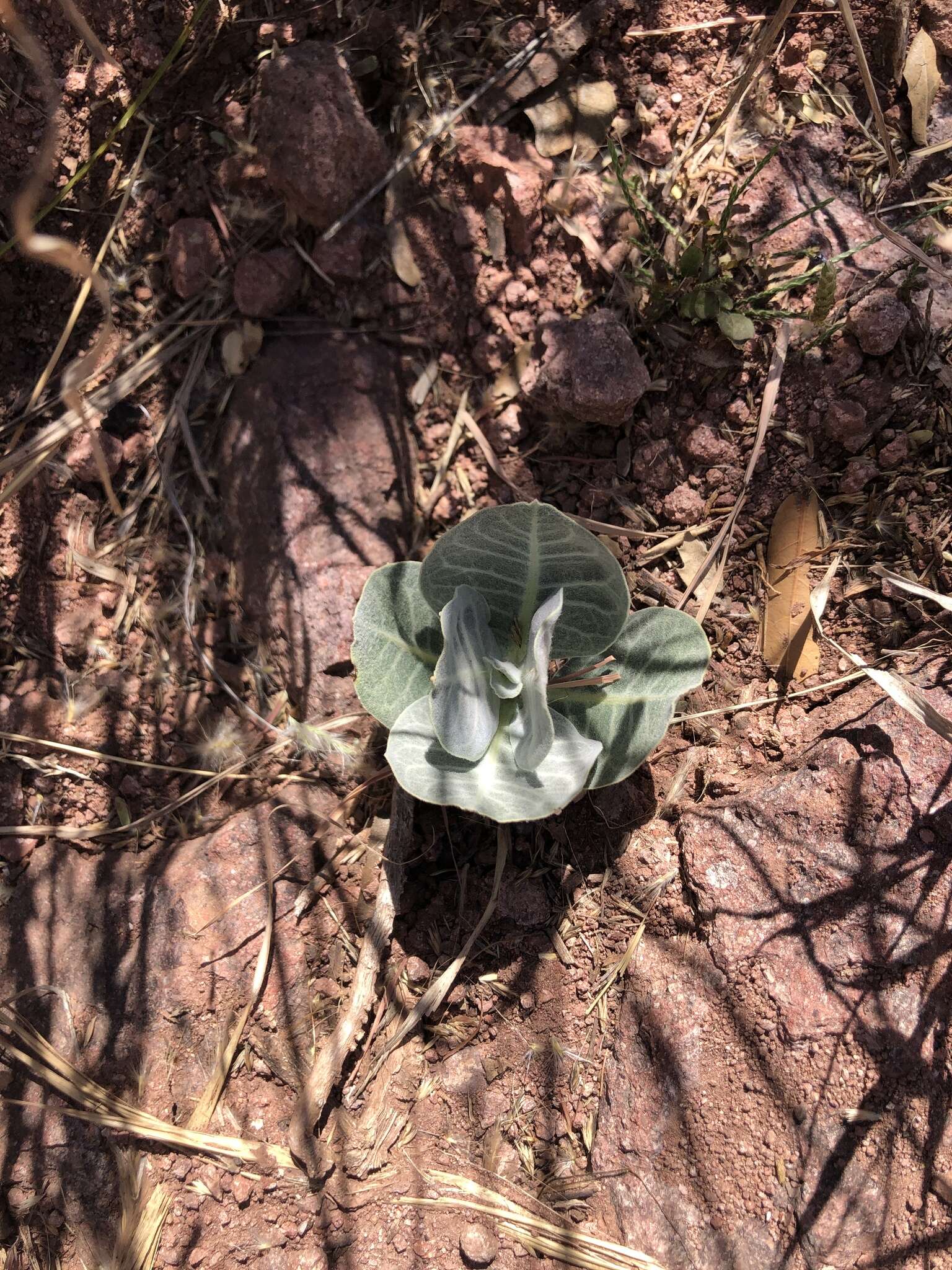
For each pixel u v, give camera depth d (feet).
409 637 0.88
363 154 0.94
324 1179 0.85
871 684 0.92
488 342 0.95
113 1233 0.84
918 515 0.92
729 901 0.87
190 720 0.96
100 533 0.98
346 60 0.97
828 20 0.93
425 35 0.97
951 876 0.84
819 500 0.93
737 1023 0.85
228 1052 0.88
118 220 0.98
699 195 0.94
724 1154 0.83
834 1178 0.80
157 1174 0.86
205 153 0.98
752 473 0.93
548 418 0.95
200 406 0.98
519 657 0.89
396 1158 0.87
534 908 0.92
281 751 0.96
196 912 0.91
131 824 0.95
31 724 0.95
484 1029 0.90
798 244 0.92
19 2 0.91
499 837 0.93
